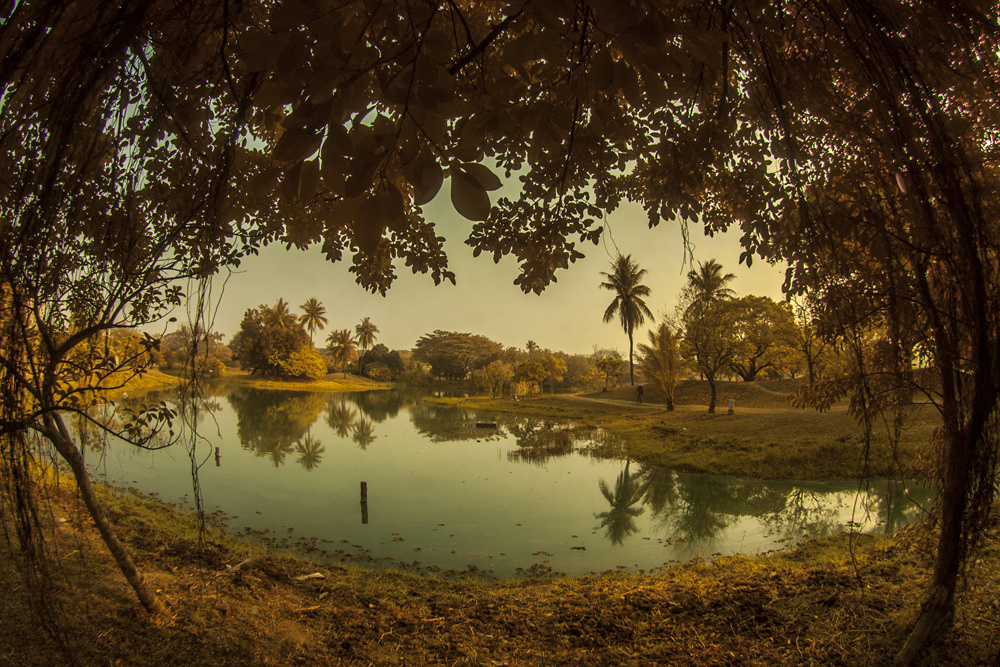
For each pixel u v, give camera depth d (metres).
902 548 4.17
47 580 1.50
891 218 1.60
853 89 1.45
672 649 3.73
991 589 2.98
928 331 2.05
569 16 0.79
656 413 23.06
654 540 8.18
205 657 3.32
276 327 60.97
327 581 5.54
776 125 1.61
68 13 0.96
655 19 0.74
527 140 2.09
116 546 3.45
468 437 21.06
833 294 1.70
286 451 16.78
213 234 1.19
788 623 3.75
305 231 2.79
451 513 9.77
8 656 2.54
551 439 19.77
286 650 3.81
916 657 2.81
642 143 2.36
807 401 3.08
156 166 1.32
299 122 0.73
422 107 0.77
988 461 2.22
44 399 1.24
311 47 0.72
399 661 3.89
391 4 0.78
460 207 0.80
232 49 1.28
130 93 1.17
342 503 10.32
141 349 2.56
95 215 1.20
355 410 34.53
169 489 10.25
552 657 3.90
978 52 1.22
